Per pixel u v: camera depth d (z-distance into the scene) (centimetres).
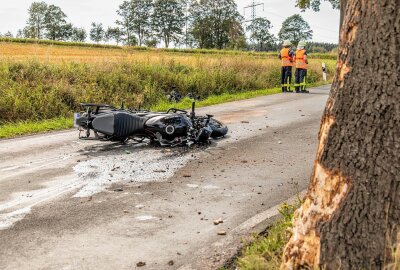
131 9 13662
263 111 1411
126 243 470
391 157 302
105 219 537
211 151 881
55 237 484
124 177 711
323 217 324
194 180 696
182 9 13388
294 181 691
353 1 326
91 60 1992
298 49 1984
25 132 1171
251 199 610
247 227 495
